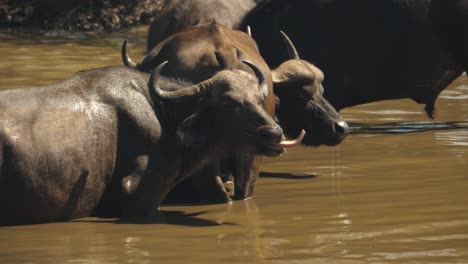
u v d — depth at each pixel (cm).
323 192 3566
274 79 3906
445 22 4634
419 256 2666
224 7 4638
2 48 7288
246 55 3597
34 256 2734
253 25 4641
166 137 3278
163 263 2645
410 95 4791
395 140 4512
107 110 3231
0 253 2772
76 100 3212
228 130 3194
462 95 5653
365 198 3438
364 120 5069
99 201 3244
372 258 2655
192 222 3159
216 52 3425
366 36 4659
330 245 2802
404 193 3494
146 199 3241
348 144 4453
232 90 3180
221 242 2872
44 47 7362
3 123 3066
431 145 4375
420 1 4641
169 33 4506
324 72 4675
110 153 3219
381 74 4716
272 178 3850
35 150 3092
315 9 4638
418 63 4700
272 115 3797
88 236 2964
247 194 3534
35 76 5944
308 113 3988
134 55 6938
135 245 2848
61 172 3130
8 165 3050
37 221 3144
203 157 3288
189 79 3491
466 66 4697
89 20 8619
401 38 4650
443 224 3030
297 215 3219
